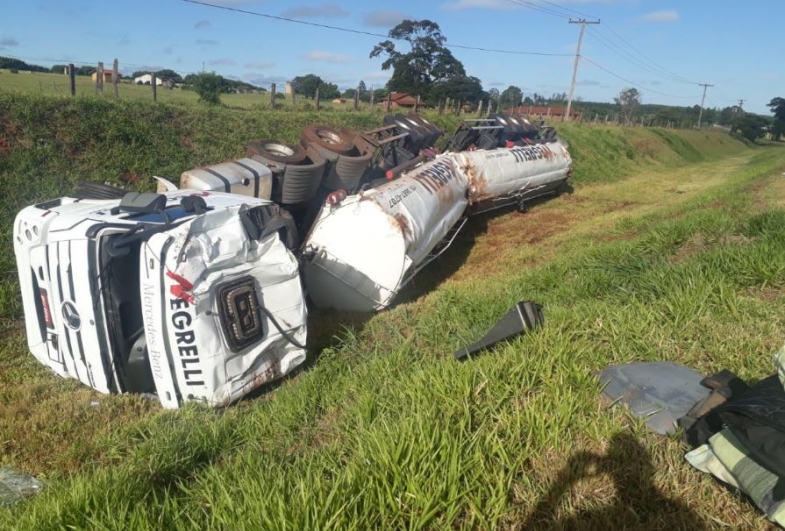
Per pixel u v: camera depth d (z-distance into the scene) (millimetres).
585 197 16906
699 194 15484
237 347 4750
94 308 4727
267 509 2764
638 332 4531
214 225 4781
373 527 2719
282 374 5184
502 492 2854
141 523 2895
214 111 12695
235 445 4184
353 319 7086
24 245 5070
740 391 3266
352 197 7375
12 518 3229
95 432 4559
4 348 6039
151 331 4625
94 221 4816
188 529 2885
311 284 7391
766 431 2621
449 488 2857
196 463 3969
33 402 5020
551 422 3369
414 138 11156
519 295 6633
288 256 5145
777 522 2479
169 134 11148
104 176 9539
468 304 6562
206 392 4680
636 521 2779
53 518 3035
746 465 2715
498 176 12500
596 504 2910
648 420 3449
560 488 2980
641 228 10914
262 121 13289
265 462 3566
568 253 9133
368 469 3020
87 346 4855
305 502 2717
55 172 9055
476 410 3605
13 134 9086
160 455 3887
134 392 5062
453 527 2771
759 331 4441
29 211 5180
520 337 4664
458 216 10211
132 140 10438
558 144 16531
